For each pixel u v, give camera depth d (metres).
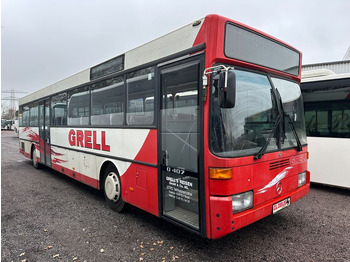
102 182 5.49
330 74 6.65
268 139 3.45
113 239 3.92
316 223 4.50
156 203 3.91
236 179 3.07
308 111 6.75
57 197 6.12
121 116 4.75
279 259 3.35
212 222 3.05
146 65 4.11
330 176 6.39
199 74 3.23
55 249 3.63
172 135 3.62
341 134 6.22
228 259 3.35
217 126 3.05
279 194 3.70
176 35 3.61
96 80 5.54
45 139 8.58
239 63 3.28
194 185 3.31
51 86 8.00
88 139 5.85
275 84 3.85
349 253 3.49
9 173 9.13
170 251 3.55
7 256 3.46
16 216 4.88
